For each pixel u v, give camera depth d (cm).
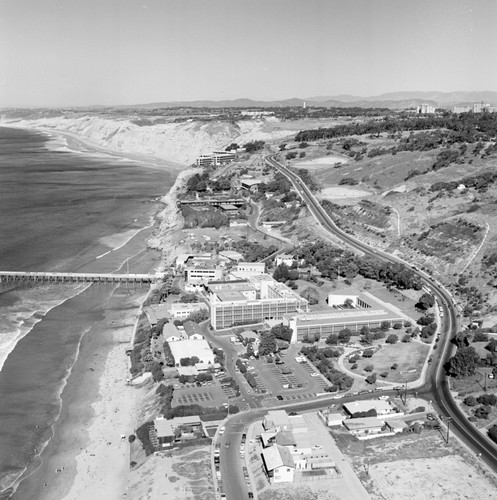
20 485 15350
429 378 19700
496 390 18662
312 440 16188
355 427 16600
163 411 17588
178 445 16112
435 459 15500
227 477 14812
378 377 19862
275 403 18225
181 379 19375
